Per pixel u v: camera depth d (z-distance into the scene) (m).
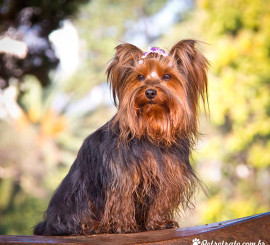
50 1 8.41
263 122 14.68
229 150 15.32
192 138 5.10
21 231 18.39
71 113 25.02
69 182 4.94
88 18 26.92
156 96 4.71
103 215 4.80
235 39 15.33
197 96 5.12
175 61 5.00
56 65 9.17
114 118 4.89
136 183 4.68
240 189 16.00
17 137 23.42
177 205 4.93
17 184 21.53
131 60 5.04
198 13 20.58
